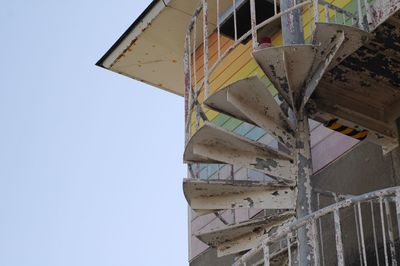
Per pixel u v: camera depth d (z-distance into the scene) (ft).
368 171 27.71
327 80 26.86
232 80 36.04
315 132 30.91
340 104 27.30
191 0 36.32
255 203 26.91
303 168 26.13
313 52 24.90
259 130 34.24
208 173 36.24
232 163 27.02
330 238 27.81
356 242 26.71
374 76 26.53
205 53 27.63
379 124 27.48
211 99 26.30
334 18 30.40
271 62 25.44
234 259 31.50
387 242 25.66
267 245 22.43
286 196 26.43
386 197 22.80
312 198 25.85
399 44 25.02
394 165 26.78
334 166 29.32
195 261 34.96
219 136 26.58
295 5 25.40
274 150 26.40
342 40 24.22
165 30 38.29
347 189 28.27
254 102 26.20
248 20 35.17
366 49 25.35
